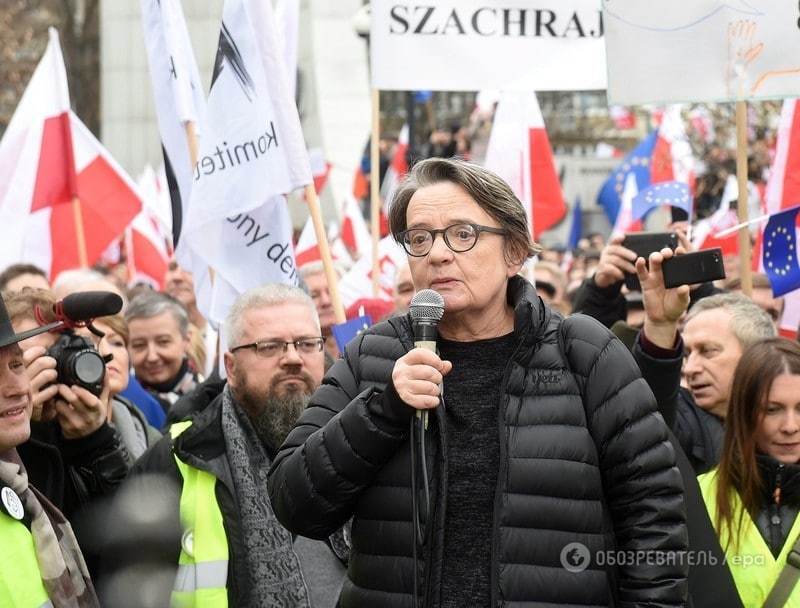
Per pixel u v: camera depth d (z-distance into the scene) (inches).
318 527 134.9
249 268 231.0
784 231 251.9
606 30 227.9
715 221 373.7
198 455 177.6
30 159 318.0
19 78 1091.3
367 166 664.4
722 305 205.3
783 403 170.6
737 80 226.1
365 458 130.5
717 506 172.2
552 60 267.7
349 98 762.2
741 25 225.8
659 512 131.6
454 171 137.0
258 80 229.9
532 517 129.5
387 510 132.6
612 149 1043.9
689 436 202.5
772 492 170.7
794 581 165.9
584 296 205.6
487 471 132.3
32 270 272.4
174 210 260.7
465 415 134.4
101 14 737.0
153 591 173.8
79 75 1064.8
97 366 174.1
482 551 130.7
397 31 265.9
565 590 128.6
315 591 175.2
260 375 182.5
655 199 336.8
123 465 178.9
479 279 135.0
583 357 134.5
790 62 225.1
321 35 763.4
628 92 227.9
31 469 174.2
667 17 226.5
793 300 296.5
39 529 147.4
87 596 153.6
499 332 138.3
